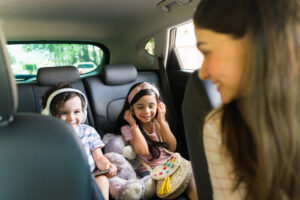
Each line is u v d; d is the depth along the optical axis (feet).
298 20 1.10
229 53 1.23
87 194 1.40
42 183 1.28
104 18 6.18
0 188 1.22
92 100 5.63
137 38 7.38
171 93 6.84
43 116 1.32
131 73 6.19
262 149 1.24
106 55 7.72
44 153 1.26
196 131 2.18
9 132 1.21
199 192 2.39
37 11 5.38
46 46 6.74
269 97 1.13
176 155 3.97
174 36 6.75
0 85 1.14
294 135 1.17
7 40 6.12
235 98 1.45
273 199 1.34
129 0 5.24
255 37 1.11
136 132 4.66
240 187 1.65
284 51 1.09
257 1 1.11
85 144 4.35
